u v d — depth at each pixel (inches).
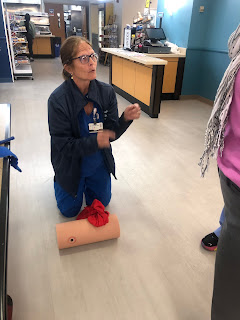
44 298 54.9
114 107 64.7
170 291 57.4
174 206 84.3
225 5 178.9
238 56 31.1
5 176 41.9
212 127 36.8
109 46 362.9
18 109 172.2
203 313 53.2
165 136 138.8
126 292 56.7
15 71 263.3
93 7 434.0
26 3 393.4
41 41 434.0
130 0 312.2
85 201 85.0
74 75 56.0
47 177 96.8
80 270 61.3
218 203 86.4
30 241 68.7
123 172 102.5
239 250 34.8
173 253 66.9
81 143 53.8
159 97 162.6
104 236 67.6
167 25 225.6
